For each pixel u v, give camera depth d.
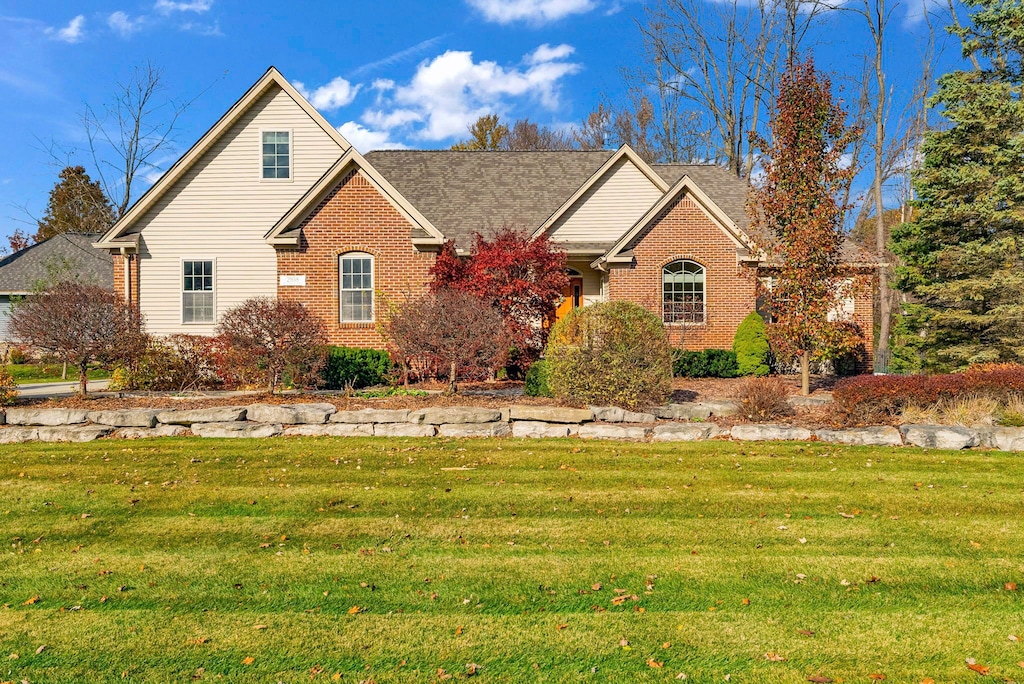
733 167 34.59
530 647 4.05
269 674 3.77
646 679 3.71
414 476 8.02
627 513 6.58
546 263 15.17
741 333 17.41
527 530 6.09
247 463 8.72
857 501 6.90
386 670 3.81
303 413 10.89
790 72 13.20
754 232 16.06
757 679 3.71
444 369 13.05
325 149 19.09
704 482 7.69
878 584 4.88
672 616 4.42
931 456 8.90
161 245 18.89
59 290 12.48
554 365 11.52
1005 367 11.79
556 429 10.56
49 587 4.90
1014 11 16.39
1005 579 4.94
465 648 4.04
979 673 3.74
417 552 5.57
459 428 10.73
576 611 4.50
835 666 3.82
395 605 4.59
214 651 4.00
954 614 4.41
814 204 13.02
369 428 10.77
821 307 12.86
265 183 18.98
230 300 18.92
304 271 17.39
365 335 17.38
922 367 19.58
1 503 6.98
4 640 4.14
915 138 31.41
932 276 18.22
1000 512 6.51
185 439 10.43
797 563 5.27
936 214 17.50
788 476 7.91
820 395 13.25
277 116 19.05
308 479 7.90
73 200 39.94
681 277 18.27
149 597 4.73
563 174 23.09
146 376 13.78
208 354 14.38
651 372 11.30
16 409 11.20
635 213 21.05
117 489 7.49
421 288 17.41
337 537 5.93
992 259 16.64
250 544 5.77
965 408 10.33
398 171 23.22
